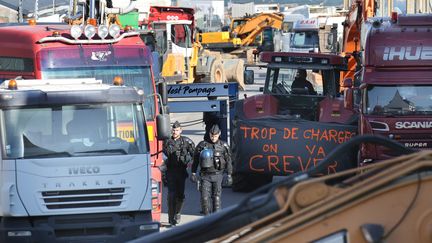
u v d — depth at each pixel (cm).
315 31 15988
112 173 3225
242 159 4828
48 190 3172
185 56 10725
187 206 4691
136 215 3259
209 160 3894
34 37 4184
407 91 4453
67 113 3269
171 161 4056
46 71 4156
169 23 10019
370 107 4478
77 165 3203
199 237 1405
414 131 4419
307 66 5044
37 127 3238
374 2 6638
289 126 4738
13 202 3159
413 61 4453
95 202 3209
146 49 4284
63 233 3191
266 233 1313
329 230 1298
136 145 3281
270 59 5088
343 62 5022
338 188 1352
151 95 3978
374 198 1302
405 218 1295
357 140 1473
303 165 4725
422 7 7512
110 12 6138
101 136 3275
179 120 9381
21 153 3194
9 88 3303
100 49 4234
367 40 4534
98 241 3200
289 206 1330
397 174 1303
